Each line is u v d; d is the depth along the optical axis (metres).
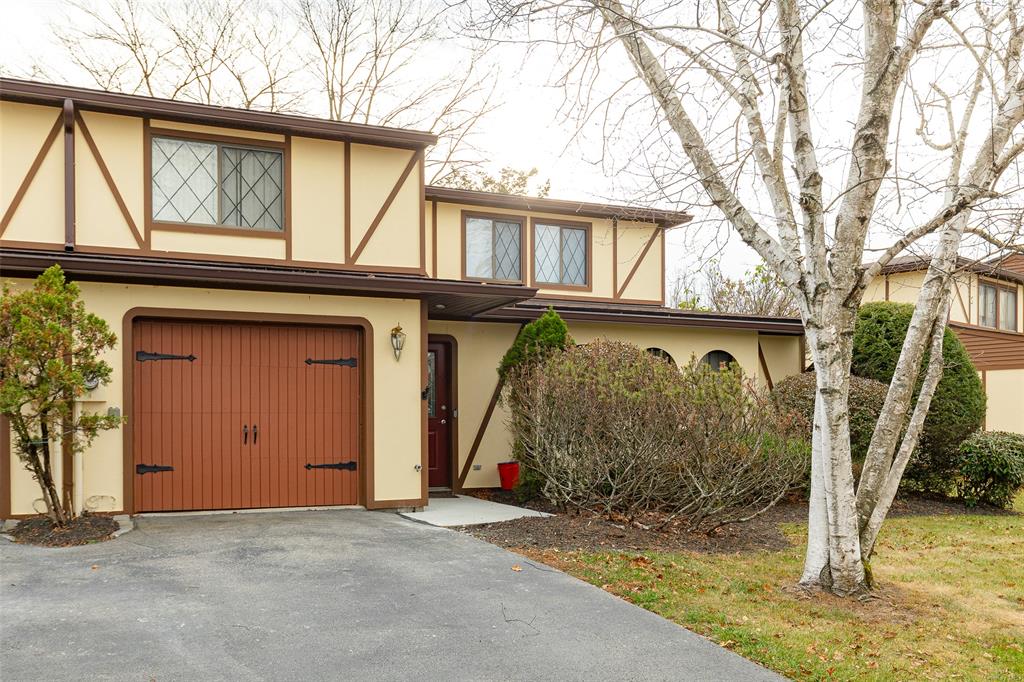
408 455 10.40
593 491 9.67
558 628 5.83
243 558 7.35
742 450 8.66
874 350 13.69
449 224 14.33
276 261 10.21
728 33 7.13
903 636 6.07
